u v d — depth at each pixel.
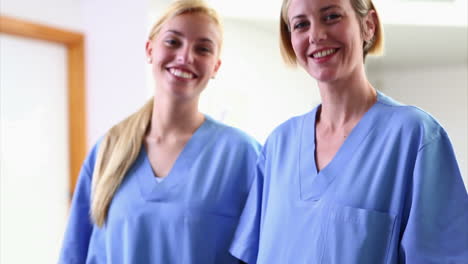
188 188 1.10
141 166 1.16
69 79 2.34
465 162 3.90
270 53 3.08
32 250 2.18
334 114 0.92
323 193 0.87
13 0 2.08
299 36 0.89
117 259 1.10
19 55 2.15
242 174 1.13
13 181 2.12
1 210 2.08
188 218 1.06
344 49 0.85
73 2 2.32
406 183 0.80
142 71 2.16
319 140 0.95
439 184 0.78
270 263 0.92
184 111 1.16
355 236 0.80
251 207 1.06
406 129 0.82
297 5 0.88
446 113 3.99
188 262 1.04
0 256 2.07
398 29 2.81
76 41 2.32
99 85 2.31
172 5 1.14
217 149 1.16
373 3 0.90
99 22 2.30
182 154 1.15
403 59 3.77
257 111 2.94
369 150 0.86
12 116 2.13
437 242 0.75
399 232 0.79
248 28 2.83
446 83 3.99
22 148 2.16
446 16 2.63
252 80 2.89
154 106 1.19
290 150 0.99
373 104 0.90
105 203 1.13
